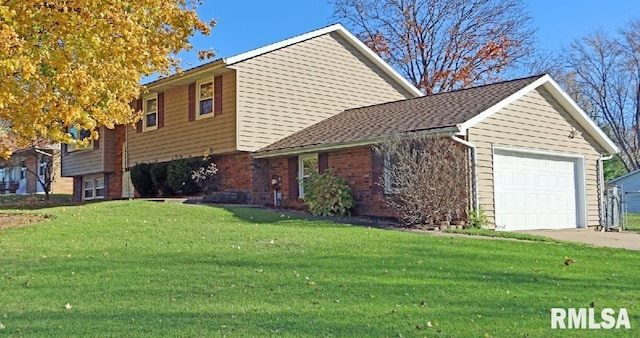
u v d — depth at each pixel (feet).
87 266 26.78
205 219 45.34
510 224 50.11
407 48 119.24
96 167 84.48
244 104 61.52
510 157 50.90
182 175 65.41
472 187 46.39
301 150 56.75
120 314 18.67
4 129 49.01
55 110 33.35
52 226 39.91
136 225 40.88
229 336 16.29
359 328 17.06
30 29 32.17
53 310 19.24
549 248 34.71
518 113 51.67
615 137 136.56
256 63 62.95
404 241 34.88
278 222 44.62
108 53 34.17
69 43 33.04
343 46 72.13
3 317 18.38
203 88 66.18
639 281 25.13
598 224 59.00
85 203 63.98
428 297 21.02
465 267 27.14
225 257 28.89
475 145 47.29
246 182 62.49
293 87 66.13
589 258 31.42
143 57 37.01
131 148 77.71
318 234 36.94
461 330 16.99
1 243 33.35
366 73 74.28
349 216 52.65
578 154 57.82
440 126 46.09
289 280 23.72
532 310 19.48
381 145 48.24
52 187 114.21
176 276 24.56
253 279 23.90
